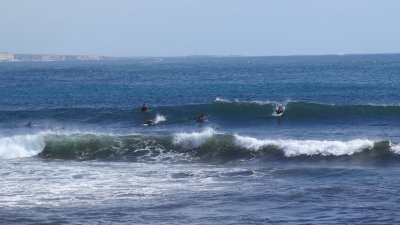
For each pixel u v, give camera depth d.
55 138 53.47
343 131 64.62
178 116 78.19
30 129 70.31
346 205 33.78
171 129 69.44
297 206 33.88
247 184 39.56
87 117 77.88
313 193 36.75
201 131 67.38
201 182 40.28
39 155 51.72
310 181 40.31
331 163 46.78
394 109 74.81
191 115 78.50
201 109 79.62
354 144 49.56
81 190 37.84
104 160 49.75
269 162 48.03
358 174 42.09
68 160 49.81
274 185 39.22
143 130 68.69
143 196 36.47
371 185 38.56
